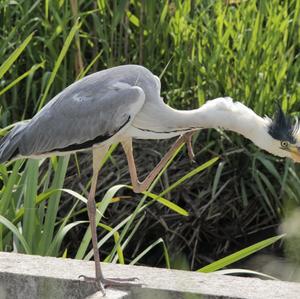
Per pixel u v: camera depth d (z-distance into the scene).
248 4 13.09
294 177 12.03
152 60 12.97
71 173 12.72
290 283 7.95
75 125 8.34
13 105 12.93
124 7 12.31
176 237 12.07
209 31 12.77
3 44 12.45
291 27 13.12
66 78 12.87
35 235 9.48
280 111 8.43
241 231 12.06
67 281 7.93
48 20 13.09
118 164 12.64
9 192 9.52
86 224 12.32
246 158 12.23
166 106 8.43
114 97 8.27
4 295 8.12
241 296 7.59
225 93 12.55
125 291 7.79
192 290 7.70
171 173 12.48
